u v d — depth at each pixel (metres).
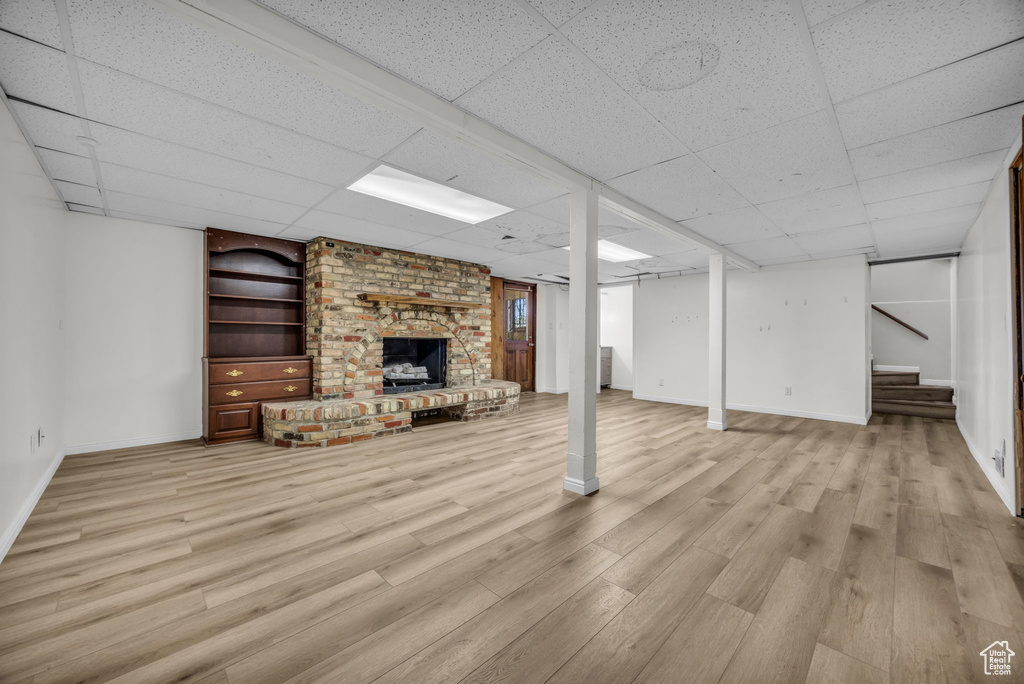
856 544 2.12
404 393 4.98
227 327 4.36
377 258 4.82
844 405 5.32
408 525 2.32
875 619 1.55
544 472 3.25
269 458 3.59
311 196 3.23
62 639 1.42
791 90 1.89
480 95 1.96
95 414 3.74
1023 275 2.39
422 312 5.21
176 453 3.71
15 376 2.19
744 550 2.06
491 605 1.63
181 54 1.65
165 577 1.81
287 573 1.85
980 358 3.56
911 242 4.57
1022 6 1.37
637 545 2.11
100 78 1.80
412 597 1.68
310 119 2.15
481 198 3.29
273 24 1.45
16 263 2.18
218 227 4.11
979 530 2.27
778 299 5.84
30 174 2.40
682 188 3.06
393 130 2.25
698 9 1.42
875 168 2.71
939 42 1.56
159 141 2.36
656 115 2.12
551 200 3.31
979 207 3.44
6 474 2.05
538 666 1.33
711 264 4.88
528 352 8.10
